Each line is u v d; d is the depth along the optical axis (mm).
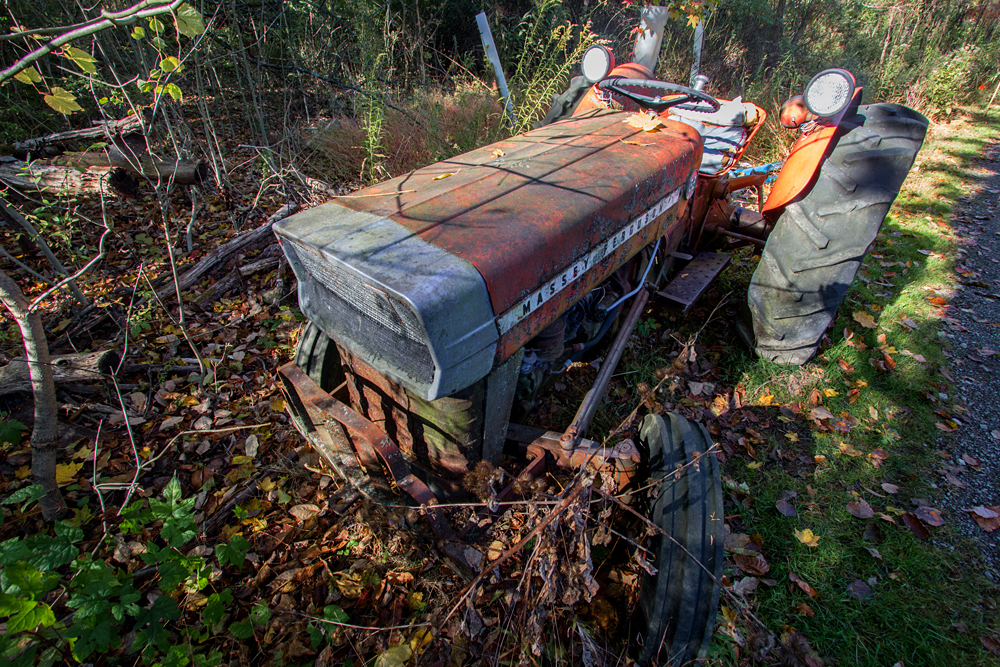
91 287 3334
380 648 1805
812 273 2777
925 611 2047
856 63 8227
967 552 2248
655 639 1618
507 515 1852
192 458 2463
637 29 4105
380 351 1681
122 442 2488
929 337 3430
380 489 1852
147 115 4660
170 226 3984
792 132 5887
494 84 6246
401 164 4840
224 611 1776
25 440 2432
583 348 2480
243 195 4465
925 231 4664
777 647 1919
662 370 2088
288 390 2236
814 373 3086
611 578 1982
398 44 6582
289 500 2287
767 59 7852
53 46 1331
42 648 1612
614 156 2180
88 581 1559
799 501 2434
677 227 2939
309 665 1746
